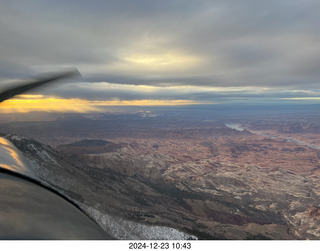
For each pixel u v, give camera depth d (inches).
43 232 69.5
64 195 122.3
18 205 79.8
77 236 79.2
